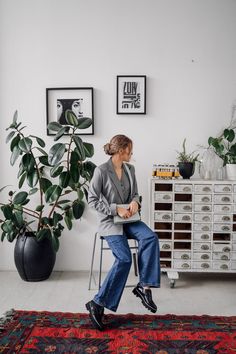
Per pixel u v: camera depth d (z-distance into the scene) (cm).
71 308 254
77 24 330
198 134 331
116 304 224
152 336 214
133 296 279
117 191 245
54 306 257
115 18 329
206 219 300
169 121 332
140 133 333
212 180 302
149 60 329
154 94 331
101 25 329
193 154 332
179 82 330
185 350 198
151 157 334
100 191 243
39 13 330
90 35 330
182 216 300
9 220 304
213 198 298
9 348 199
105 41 330
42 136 336
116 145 244
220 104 329
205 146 331
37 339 209
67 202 315
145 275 235
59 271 341
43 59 333
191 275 330
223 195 298
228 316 242
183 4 326
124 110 331
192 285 304
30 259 302
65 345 203
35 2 330
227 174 312
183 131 332
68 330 220
